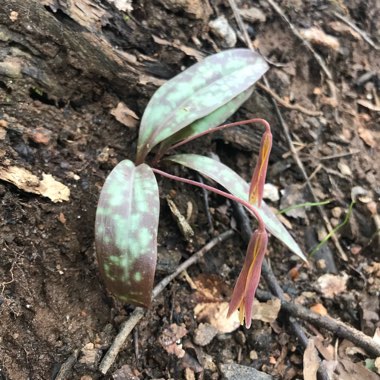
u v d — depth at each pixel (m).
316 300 0.26
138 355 0.22
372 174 0.31
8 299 0.20
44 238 0.22
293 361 0.24
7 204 0.21
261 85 0.29
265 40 0.32
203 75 0.25
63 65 0.24
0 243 0.21
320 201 0.29
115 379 0.21
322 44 0.33
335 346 0.25
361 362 0.24
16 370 0.20
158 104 0.24
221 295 0.25
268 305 0.24
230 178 0.23
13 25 0.22
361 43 0.34
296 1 0.33
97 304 0.22
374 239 0.29
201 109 0.24
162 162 0.26
